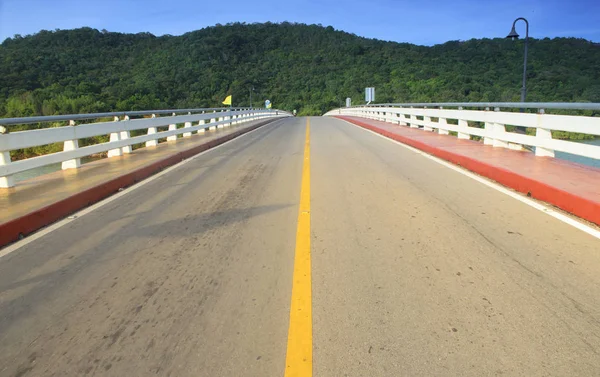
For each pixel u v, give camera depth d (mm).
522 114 9273
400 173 9047
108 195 7793
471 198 6707
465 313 3262
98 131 10359
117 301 3650
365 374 2598
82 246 5059
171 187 8398
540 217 5598
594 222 5277
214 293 3734
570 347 2801
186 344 2982
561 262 4141
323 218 5871
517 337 2930
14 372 2740
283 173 9586
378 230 5273
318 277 3975
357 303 3465
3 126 7199
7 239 5238
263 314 3348
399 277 3920
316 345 2912
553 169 7582
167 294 3750
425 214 5883
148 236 5355
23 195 6766
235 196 7414
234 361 2773
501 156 9352
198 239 5176
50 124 30766
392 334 3012
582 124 7027
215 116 22531
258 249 4766
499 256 4336
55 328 3252
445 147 11406
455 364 2664
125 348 2961
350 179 8562
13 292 3889
